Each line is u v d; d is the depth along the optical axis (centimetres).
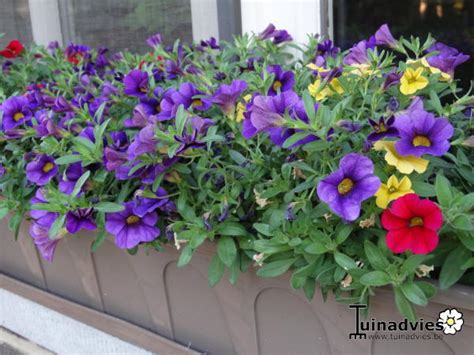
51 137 147
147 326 167
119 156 128
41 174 145
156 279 153
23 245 192
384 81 126
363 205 110
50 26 279
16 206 159
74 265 179
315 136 113
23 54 243
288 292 129
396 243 97
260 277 130
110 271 167
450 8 183
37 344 209
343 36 200
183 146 117
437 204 101
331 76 133
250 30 209
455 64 134
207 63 184
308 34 185
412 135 104
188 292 150
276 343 138
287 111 111
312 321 129
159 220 138
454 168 118
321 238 110
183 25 233
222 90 131
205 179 134
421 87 119
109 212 129
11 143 169
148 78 159
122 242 127
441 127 102
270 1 201
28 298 200
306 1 194
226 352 151
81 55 231
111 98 164
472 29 182
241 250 129
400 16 192
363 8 195
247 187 128
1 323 222
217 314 147
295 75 157
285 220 115
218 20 216
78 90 187
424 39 190
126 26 253
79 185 130
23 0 291
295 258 116
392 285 108
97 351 187
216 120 142
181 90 144
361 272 105
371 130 116
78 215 131
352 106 132
